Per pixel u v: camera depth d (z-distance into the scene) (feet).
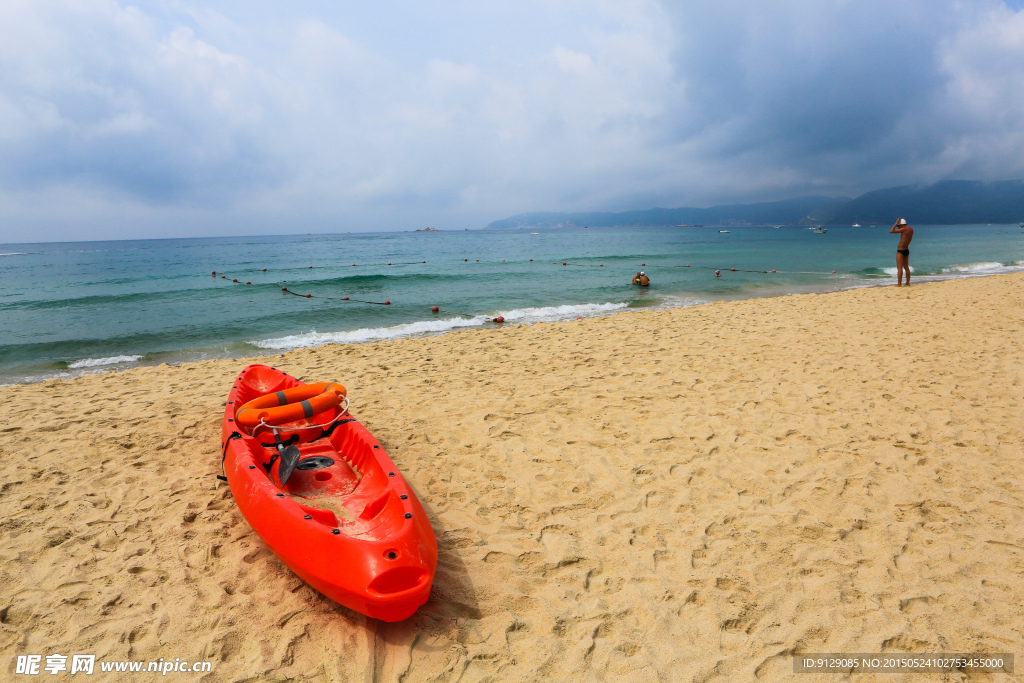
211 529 12.66
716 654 9.04
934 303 42.57
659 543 12.21
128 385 25.04
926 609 10.00
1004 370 24.00
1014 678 8.41
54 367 32.42
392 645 9.21
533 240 277.64
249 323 45.37
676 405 21.03
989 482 14.47
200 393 23.56
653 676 8.55
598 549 12.01
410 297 59.98
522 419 19.80
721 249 164.55
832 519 12.99
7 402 22.17
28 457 16.38
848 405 20.47
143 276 86.63
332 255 151.53
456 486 14.84
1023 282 54.34
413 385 24.17
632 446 17.37
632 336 33.73
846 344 29.81
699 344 30.99
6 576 10.77
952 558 11.42
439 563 11.42
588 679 8.51
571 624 9.73
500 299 58.44
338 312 50.31
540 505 13.85
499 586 10.76
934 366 24.99
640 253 143.95
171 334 41.14
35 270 104.01
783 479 14.98
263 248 211.61
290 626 9.66
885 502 13.64
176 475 15.37
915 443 16.96
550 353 29.71
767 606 10.18
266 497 11.37
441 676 8.55
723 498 14.10
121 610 9.95
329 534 9.93
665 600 10.37
